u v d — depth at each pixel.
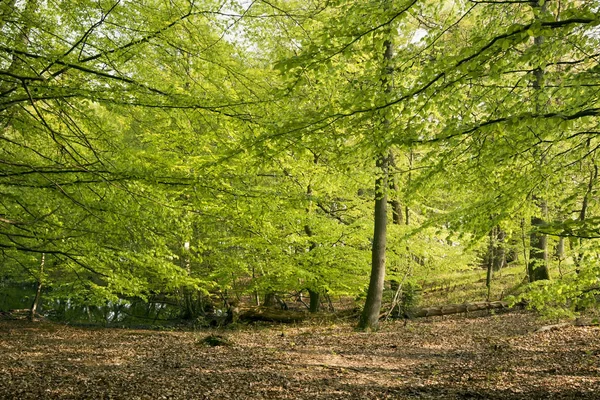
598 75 4.41
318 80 6.18
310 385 7.10
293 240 13.05
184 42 6.04
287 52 6.61
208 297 17.88
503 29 4.82
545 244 12.72
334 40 4.70
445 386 6.85
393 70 5.50
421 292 20.61
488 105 5.61
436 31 5.58
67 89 5.56
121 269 7.34
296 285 14.90
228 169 7.01
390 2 4.01
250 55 7.34
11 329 13.19
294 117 5.13
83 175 6.23
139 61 6.23
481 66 4.29
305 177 11.83
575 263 7.10
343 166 5.70
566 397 5.75
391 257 14.77
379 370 8.16
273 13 6.11
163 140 9.20
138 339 12.12
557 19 4.06
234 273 14.29
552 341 9.34
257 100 6.29
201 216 7.48
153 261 7.12
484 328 12.27
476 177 6.03
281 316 15.41
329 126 4.84
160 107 5.94
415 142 4.95
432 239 15.38
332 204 16.69
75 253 6.93
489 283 17.22
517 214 6.79
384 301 16.62
